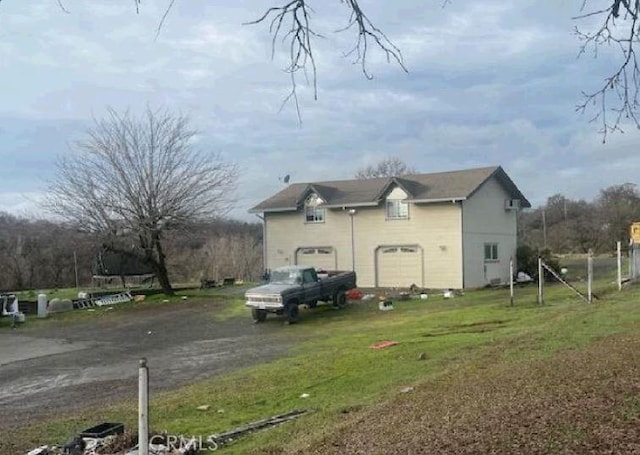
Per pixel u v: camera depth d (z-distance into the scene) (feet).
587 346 34.30
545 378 26.23
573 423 19.10
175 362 53.11
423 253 111.14
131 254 108.37
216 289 115.85
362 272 116.98
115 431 26.86
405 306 82.38
